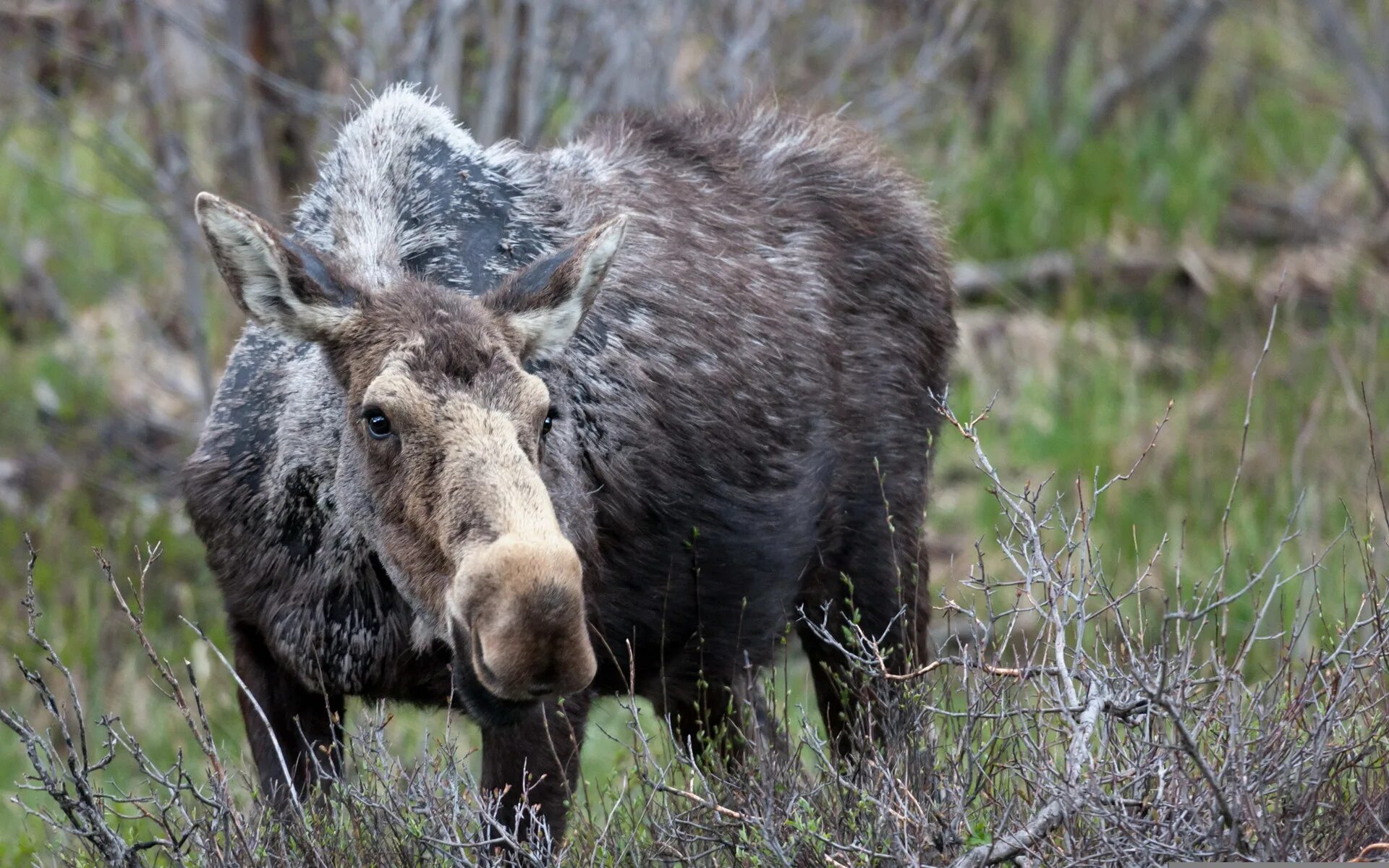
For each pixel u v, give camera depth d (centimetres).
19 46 3042
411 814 1494
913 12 3491
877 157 2148
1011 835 1343
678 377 1755
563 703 1593
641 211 1828
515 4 2798
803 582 1955
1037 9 4759
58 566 2709
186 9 3189
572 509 1619
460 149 1734
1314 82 4659
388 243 1650
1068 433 3225
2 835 2048
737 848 1444
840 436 1942
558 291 1498
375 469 1410
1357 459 2788
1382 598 1670
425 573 1371
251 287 1467
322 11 2850
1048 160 4175
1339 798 1456
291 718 1641
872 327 2028
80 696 2448
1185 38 4556
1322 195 4259
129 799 1536
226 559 1617
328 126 2780
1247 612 2383
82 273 3666
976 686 1518
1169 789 1379
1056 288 3909
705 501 1762
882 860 1418
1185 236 3997
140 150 3297
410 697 1631
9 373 3369
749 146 2028
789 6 3159
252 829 1534
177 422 3234
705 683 1761
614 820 1675
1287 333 3381
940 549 3017
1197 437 3058
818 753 1539
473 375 1396
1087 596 1482
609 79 2925
